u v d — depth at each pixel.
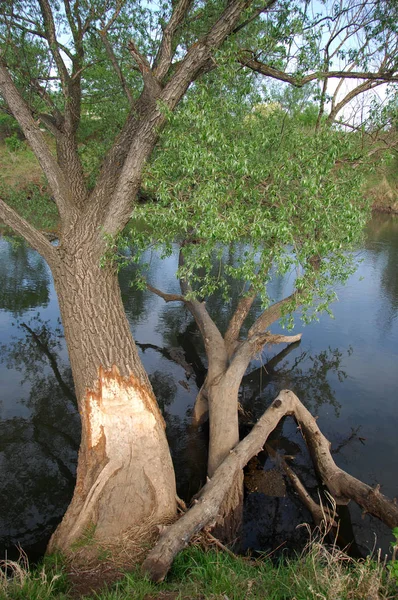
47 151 5.21
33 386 8.48
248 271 4.85
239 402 7.92
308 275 5.17
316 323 11.84
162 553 3.76
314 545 3.77
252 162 4.83
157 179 4.72
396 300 13.62
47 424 7.37
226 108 4.92
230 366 6.96
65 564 3.95
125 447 4.64
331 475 5.53
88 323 4.93
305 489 5.82
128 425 4.73
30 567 4.52
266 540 4.96
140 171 4.95
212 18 6.39
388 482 5.84
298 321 11.93
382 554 4.75
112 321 5.03
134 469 4.57
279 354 10.13
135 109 5.27
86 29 6.83
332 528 5.11
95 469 4.61
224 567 3.68
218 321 11.84
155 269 16.39
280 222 4.26
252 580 3.43
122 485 4.48
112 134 9.11
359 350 10.26
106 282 5.10
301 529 5.14
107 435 4.67
